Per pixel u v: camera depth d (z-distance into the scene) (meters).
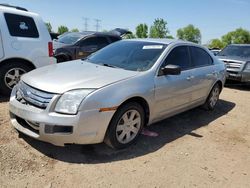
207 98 6.24
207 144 4.63
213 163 4.03
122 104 3.88
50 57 6.42
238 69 9.85
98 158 3.79
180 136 4.82
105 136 3.83
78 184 3.22
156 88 4.35
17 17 5.96
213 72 6.05
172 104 4.86
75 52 9.77
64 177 3.32
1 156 3.58
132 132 4.20
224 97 8.22
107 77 3.95
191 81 5.22
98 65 4.61
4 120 4.64
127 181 3.37
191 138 4.80
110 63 4.75
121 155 3.93
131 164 3.73
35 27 6.20
